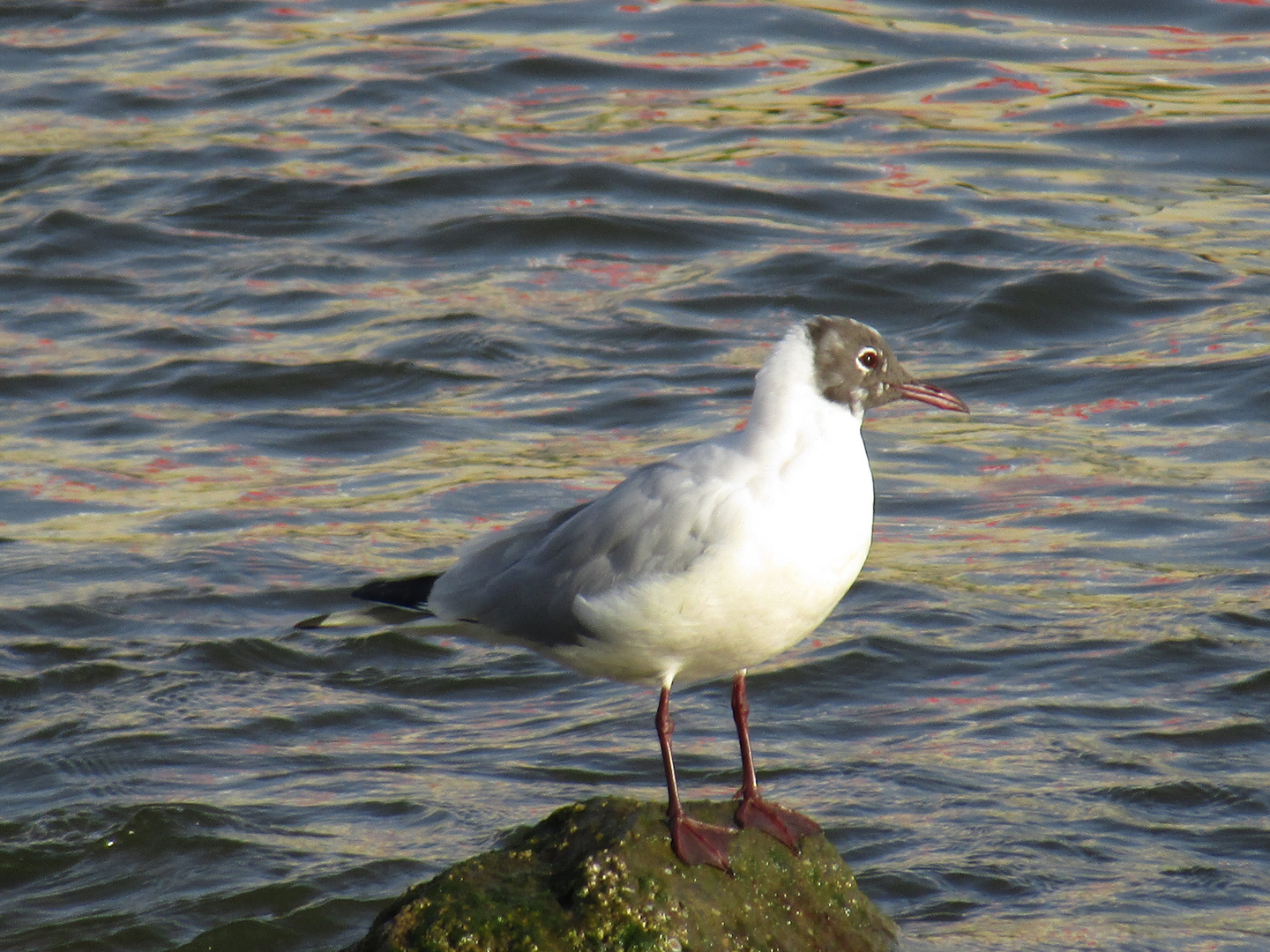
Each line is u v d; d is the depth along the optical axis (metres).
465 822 10.02
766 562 7.81
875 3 29.53
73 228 21.64
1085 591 13.26
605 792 10.42
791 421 8.00
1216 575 13.44
